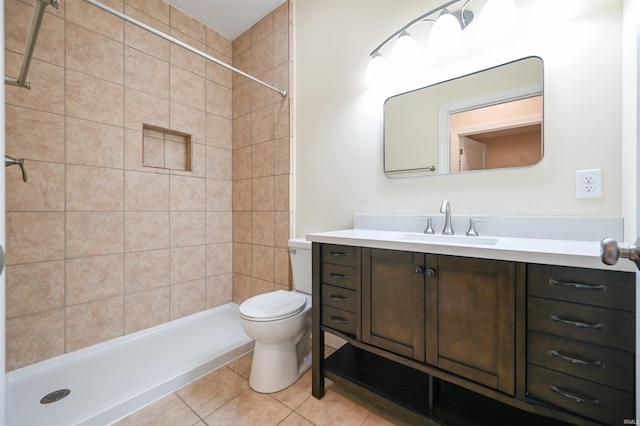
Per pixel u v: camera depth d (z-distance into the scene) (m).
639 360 0.65
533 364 0.86
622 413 0.74
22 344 1.55
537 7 1.23
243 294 2.49
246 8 2.23
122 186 1.92
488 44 1.38
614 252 0.53
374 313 1.18
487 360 0.93
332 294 1.33
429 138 1.55
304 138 2.11
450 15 1.37
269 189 2.27
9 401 1.34
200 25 2.36
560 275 0.81
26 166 1.56
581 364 0.79
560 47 1.21
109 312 1.87
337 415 1.31
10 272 1.52
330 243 1.32
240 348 1.85
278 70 2.21
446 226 1.40
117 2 1.89
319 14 2.03
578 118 1.17
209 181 2.42
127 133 1.94
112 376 1.54
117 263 1.91
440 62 1.52
